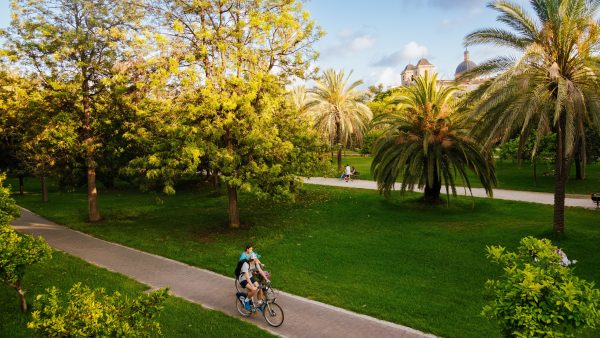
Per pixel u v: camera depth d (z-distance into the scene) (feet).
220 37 53.06
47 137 61.16
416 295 35.22
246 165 52.08
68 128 60.70
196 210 75.36
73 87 59.16
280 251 48.85
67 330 17.70
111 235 57.72
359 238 54.39
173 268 43.62
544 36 47.29
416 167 66.28
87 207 79.71
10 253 28.12
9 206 36.60
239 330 28.91
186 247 51.26
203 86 51.93
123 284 38.14
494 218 63.36
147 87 58.65
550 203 72.38
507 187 91.30
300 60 59.88
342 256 46.68
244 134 51.49
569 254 44.27
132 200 87.81
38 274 40.34
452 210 70.03
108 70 62.34
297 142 59.82
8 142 93.61
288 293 36.24
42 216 72.23
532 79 47.24
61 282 38.37
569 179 93.81
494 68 50.83
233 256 47.14
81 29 59.57
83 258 47.06
